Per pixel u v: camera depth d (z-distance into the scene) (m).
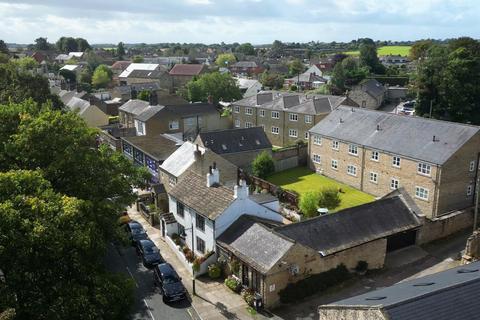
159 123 80.69
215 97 113.00
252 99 88.12
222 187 40.44
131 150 67.81
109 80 171.12
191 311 32.12
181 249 40.31
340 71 138.12
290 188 58.56
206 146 64.19
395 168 51.75
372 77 146.12
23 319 22.11
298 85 146.88
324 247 34.53
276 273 31.67
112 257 40.84
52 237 22.33
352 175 58.53
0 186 24.56
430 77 87.62
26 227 22.03
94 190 31.89
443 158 46.31
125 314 26.19
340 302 22.88
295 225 35.78
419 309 17.44
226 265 36.25
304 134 77.25
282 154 67.50
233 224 37.44
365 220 38.06
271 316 31.12
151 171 60.75
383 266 37.28
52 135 31.59
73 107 98.88
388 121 56.62
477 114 87.12
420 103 89.81
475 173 49.03
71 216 23.83
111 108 112.56
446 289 18.44
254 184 56.72
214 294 34.28
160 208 50.47
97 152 35.44
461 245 40.62
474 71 85.12
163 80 162.50
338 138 59.66
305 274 33.16
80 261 24.33
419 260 38.22
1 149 31.69
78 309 21.92
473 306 17.98
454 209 48.56
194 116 84.75
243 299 33.31
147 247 40.09
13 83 75.25
